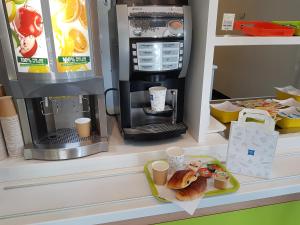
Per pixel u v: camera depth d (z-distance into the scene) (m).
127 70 0.94
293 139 1.13
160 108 1.03
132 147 1.03
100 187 0.88
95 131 1.06
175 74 1.02
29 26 0.78
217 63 3.41
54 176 0.93
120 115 1.05
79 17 0.81
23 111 0.90
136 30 0.89
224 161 1.06
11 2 0.76
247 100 1.53
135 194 0.84
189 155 1.04
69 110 1.07
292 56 2.08
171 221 0.89
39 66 0.82
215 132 1.15
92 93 0.91
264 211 0.98
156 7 0.92
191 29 0.96
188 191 0.80
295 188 0.90
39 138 1.00
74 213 0.76
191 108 1.11
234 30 1.32
